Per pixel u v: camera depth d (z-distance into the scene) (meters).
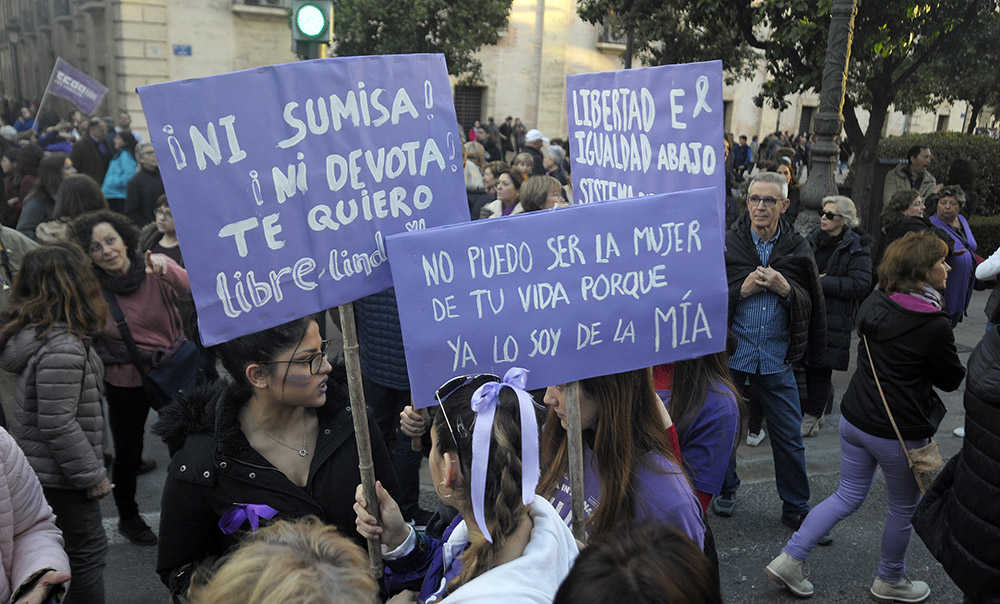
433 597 1.69
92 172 10.38
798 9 8.48
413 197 2.12
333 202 1.99
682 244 2.08
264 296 1.91
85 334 2.98
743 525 4.33
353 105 1.99
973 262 6.50
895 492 3.45
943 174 12.58
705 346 2.13
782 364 4.12
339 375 2.28
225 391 2.06
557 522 1.58
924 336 3.19
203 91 1.78
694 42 11.45
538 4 22.30
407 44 15.68
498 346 1.95
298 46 6.12
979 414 2.55
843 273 5.28
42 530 2.16
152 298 3.88
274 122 1.88
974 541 2.56
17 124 21.34
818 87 9.12
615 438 1.99
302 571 1.22
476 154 7.76
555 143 16.88
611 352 2.02
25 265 2.90
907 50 9.20
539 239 1.97
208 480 2.00
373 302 3.83
